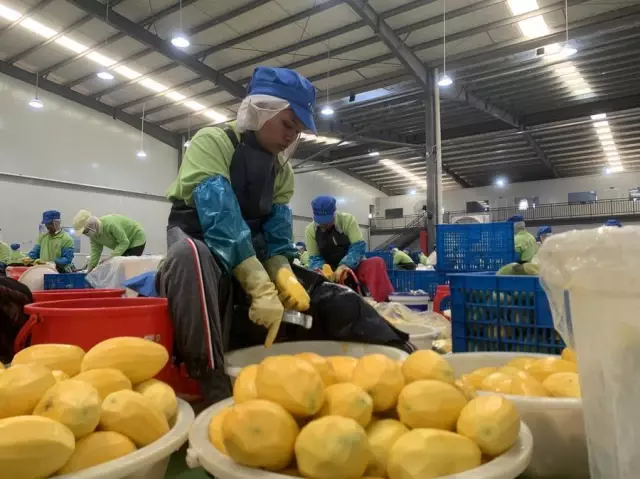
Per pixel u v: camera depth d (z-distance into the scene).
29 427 0.59
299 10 7.47
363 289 3.67
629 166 15.86
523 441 0.69
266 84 1.54
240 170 1.57
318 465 0.58
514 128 12.27
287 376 0.68
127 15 7.89
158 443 0.70
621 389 0.61
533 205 17.11
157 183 12.85
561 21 7.67
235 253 1.41
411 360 0.82
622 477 0.61
